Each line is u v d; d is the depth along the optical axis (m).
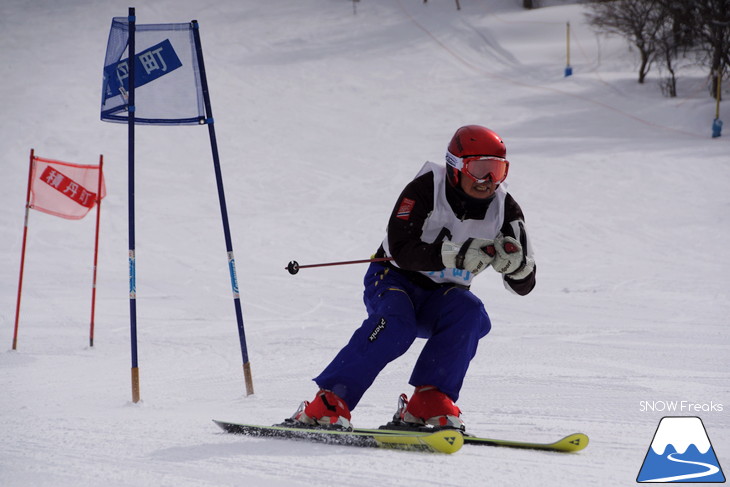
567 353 24.78
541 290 42.53
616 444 12.02
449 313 12.21
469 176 11.57
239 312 20.28
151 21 143.00
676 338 27.86
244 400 19.00
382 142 91.75
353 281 47.25
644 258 51.25
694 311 35.19
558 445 11.20
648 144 87.94
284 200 71.06
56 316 37.53
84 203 31.12
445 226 12.05
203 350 28.80
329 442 11.51
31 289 44.53
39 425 13.62
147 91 21.05
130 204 20.05
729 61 108.88
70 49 124.75
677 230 58.38
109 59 21.19
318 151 87.88
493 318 35.00
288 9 152.50
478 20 147.75
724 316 33.53
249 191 73.81
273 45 135.38
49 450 11.26
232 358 26.89
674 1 110.56
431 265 11.41
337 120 101.19
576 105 107.56
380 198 71.38
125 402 18.83
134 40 20.47
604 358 23.66
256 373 23.70
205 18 146.50
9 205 67.62
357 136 94.31
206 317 37.50
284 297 42.69
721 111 98.88
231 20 146.38
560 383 19.39
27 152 84.06
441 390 12.06
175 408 17.64
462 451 11.08
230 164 82.62
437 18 148.38
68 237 59.44
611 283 43.88
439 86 117.75
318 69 124.25
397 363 23.88
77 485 9.26
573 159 81.81
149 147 87.31
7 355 27.97
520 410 16.03
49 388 21.34
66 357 27.55
